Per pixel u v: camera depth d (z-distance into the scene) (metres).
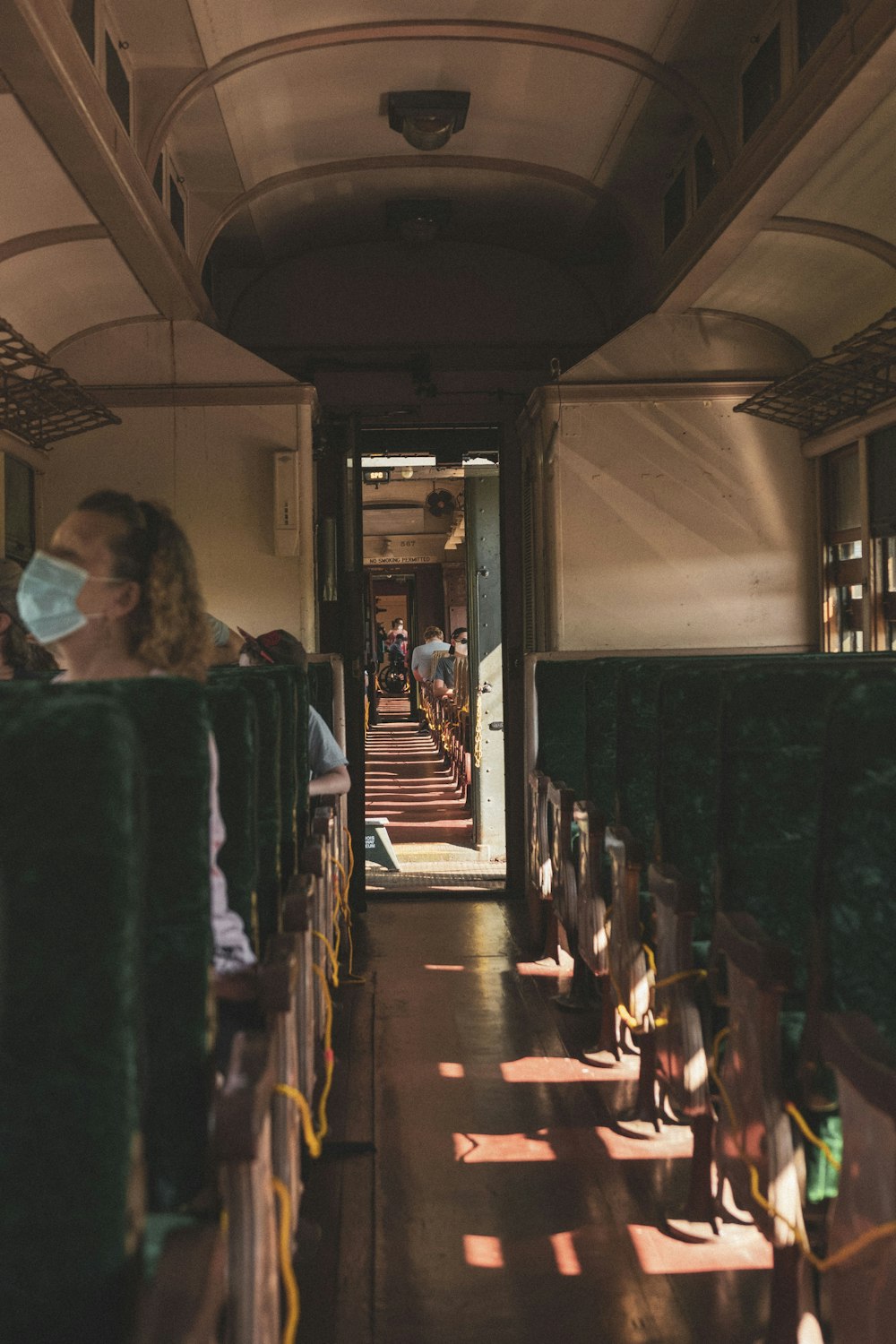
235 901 2.24
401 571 21.88
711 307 6.32
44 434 6.01
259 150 5.66
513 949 5.88
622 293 7.07
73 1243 1.19
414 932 6.30
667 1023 2.86
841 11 3.68
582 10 4.45
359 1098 3.83
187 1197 1.61
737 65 4.75
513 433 7.34
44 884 1.22
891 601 5.64
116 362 6.38
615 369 6.50
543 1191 3.13
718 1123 2.52
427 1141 3.48
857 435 5.86
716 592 6.54
